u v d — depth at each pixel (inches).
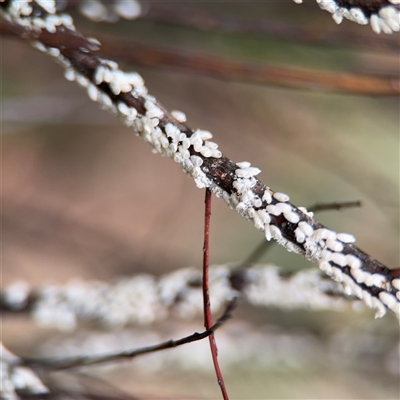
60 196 26.5
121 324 12.5
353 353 17.3
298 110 22.5
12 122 20.0
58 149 27.3
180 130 10.0
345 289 9.8
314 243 9.8
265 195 9.8
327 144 21.6
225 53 18.8
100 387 15.0
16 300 12.3
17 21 10.2
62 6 12.9
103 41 11.8
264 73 11.7
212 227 26.4
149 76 23.1
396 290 9.7
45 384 12.1
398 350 17.0
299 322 19.2
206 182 9.9
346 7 9.9
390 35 13.5
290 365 17.9
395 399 19.5
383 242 22.5
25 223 23.2
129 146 28.4
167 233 26.4
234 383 19.3
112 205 26.9
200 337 10.2
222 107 23.1
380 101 21.6
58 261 23.2
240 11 18.3
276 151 24.5
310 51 18.6
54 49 10.2
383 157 21.8
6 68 23.8
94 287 12.4
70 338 17.2
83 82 10.1
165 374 18.4
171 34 19.0
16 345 18.3
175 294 12.0
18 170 26.3
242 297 11.6
